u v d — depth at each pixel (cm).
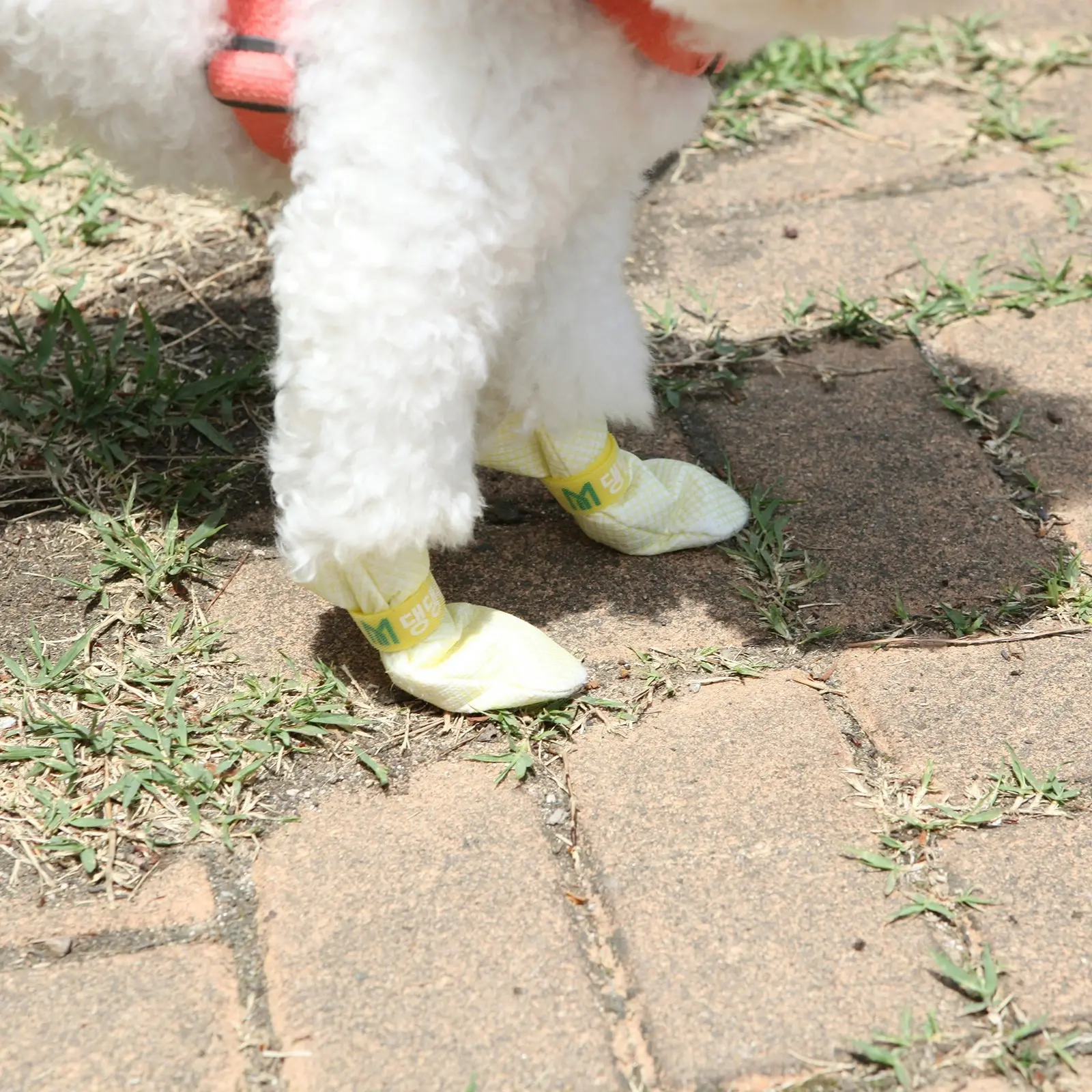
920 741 128
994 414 143
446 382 122
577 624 133
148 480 140
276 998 120
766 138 162
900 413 144
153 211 155
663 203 157
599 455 133
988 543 137
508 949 121
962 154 161
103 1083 118
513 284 124
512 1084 118
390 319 121
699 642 132
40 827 126
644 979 120
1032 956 121
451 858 124
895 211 156
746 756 127
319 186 121
